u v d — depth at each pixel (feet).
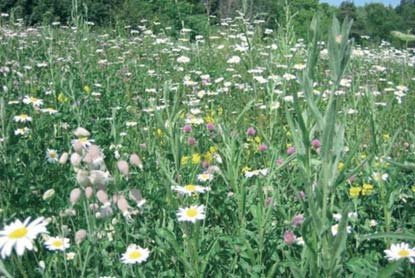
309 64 7.26
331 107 6.97
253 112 20.15
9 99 19.36
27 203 11.61
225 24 40.27
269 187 12.07
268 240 10.38
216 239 10.08
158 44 36.83
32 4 54.90
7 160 13.58
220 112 19.90
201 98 23.15
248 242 10.04
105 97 23.82
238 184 12.41
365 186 12.34
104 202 7.82
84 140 15.01
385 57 38.09
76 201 7.95
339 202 11.68
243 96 22.95
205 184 12.86
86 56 30.55
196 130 17.44
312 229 7.49
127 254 9.58
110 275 9.82
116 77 27.94
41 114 18.08
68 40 34.99
